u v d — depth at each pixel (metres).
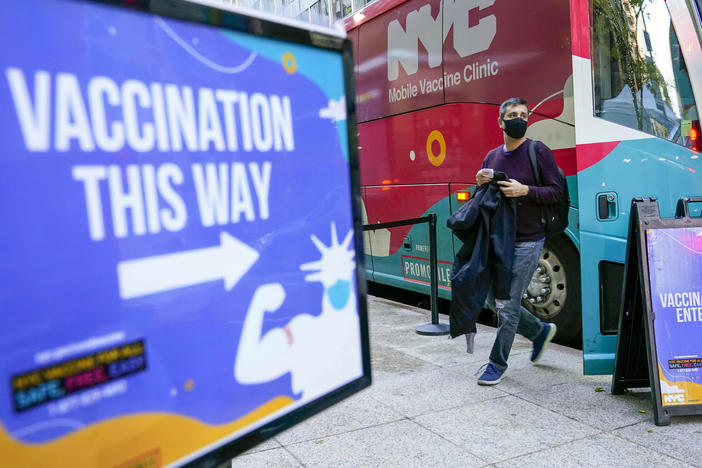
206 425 1.22
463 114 6.11
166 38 1.13
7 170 0.91
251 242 1.30
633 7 4.15
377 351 5.21
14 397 0.93
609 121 4.02
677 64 4.16
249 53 1.29
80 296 1.00
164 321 1.14
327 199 1.49
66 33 0.98
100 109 1.03
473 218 4.08
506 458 3.14
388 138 7.42
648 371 3.77
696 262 3.62
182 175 1.16
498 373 4.25
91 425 1.03
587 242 4.04
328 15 1.50
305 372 1.44
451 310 4.20
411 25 6.89
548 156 4.09
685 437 3.33
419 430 3.53
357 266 1.58
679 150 4.10
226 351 1.25
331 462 3.17
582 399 3.93
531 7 5.27
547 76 5.13
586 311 4.07
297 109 1.40
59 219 0.97
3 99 0.91
